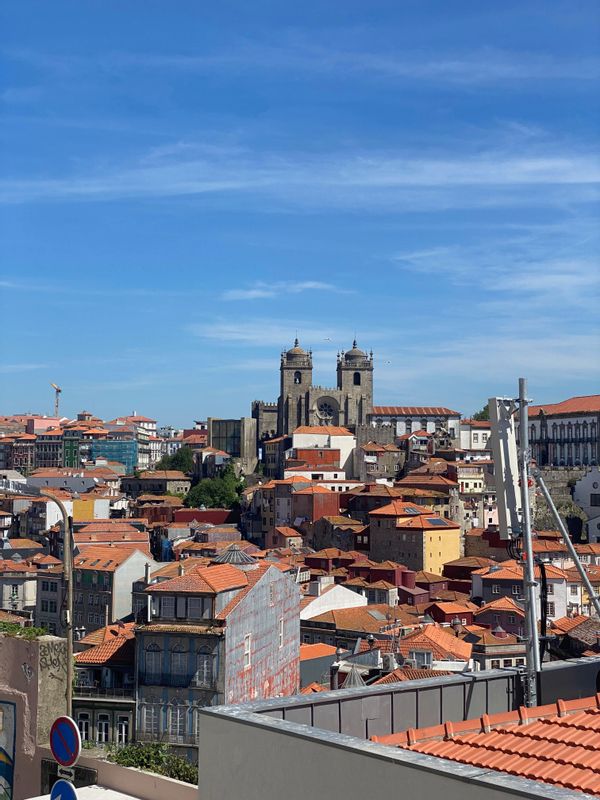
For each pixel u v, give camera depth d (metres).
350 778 21.19
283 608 110.19
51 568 181.50
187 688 93.06
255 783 23.17
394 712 27.08
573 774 22.58
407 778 20.16
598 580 164.25
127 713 94.00
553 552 187.12
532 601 29.77
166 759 39.56
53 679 38.84
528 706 29.23
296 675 114.56
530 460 31.92
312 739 21.98
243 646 97.06
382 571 188.25
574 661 31.44
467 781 19.19
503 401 31.14
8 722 39.12
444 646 115.81
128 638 103.44
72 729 29.98
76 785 35.00
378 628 139.88
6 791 38.84
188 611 94.81
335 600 155.25
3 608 195.50
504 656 124.38
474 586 178.75
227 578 99.06
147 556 172.75
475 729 26.80
